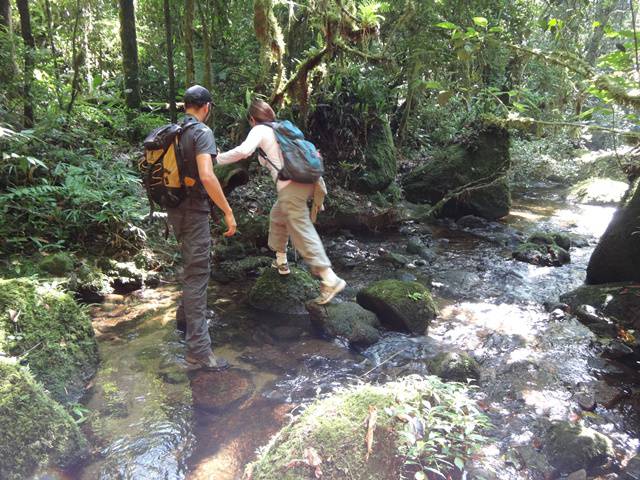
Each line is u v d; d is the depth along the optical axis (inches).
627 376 117.7
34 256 151.9
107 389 104.7
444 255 209.2
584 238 235.0
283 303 147.2
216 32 263.7
